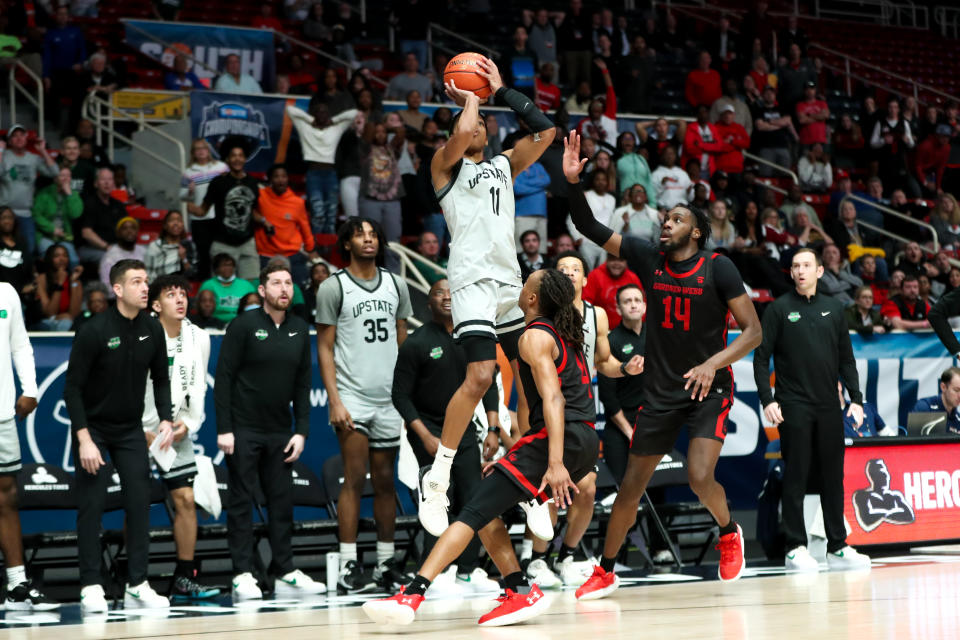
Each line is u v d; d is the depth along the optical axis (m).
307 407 9.37
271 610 7.84
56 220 13.90
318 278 13.19
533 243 14.64
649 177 17.16
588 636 5.61
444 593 8.77
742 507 12.18
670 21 24.30
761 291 16.02
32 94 16.86
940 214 20.52
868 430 12.05
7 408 8.48
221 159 16.03
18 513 9.02
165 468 8.97
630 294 10.65
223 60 18.97
